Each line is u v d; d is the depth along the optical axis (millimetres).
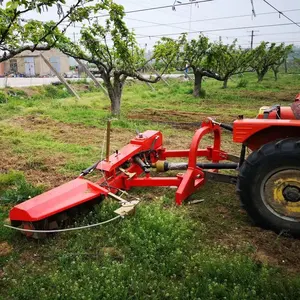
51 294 2709
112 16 10234
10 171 5578
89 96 18375
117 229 3578
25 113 11555
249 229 3703
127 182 4395
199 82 17828
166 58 12859
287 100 15984
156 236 3365
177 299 2605
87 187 3795
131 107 13812
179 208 4066
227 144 7492
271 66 31266
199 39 17438
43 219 3381
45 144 7418
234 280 2814
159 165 4562
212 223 3854
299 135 3758
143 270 2951
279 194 3521
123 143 7547
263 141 3885
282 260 3162
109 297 2627
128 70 10914
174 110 13023
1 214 4078
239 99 16516
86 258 3195
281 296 2617
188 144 7461
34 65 37688
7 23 4191
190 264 3021
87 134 8461
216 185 4926
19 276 2975
